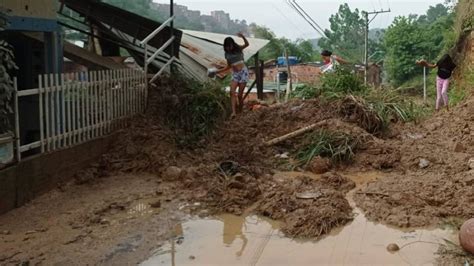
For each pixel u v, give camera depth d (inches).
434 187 267.6
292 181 281.6
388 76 1489.9
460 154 336.2
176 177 290.2
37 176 259.0
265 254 197.8
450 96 719.7
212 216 238.8
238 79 426.0
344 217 231.0
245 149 342.0
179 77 427.2
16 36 367.6
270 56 1659.7
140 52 481.1
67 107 289.4
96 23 517.0
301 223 223.3
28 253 196.5
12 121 248.2
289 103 435.2
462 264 185.8
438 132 408.2
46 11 320.8
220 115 398.3
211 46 636.1
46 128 270.5
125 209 246.5
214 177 288.7
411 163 317.1
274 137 371.2
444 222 227.0
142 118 368.8
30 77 377.1
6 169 236.5
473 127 408.2
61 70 350.6
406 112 441.4
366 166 320.8
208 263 189.5
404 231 219.0
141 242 207.9
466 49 773.9
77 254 195.9
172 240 210.5
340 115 390.9
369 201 253.3
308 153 331.9
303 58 1736.0
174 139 346.3
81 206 248.8
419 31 1440.7
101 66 416.2
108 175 300.4
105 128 331.0
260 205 247.9
